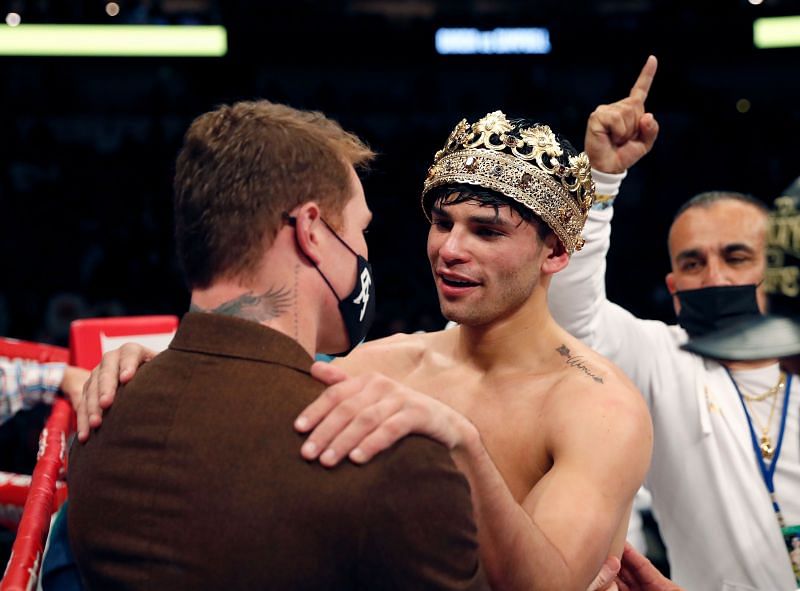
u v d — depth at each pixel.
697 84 7.91
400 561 0.92
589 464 1.22
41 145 7.75
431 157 7.39
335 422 0.94
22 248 7.27
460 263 1.31
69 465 1.10
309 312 1.06
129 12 7.09
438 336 1.53
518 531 1.05
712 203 1.94
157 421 0.99
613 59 7.32
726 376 1.88
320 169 1.05
